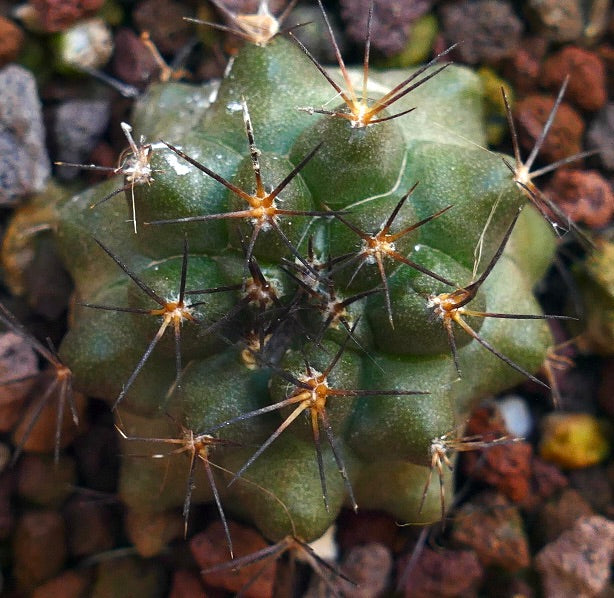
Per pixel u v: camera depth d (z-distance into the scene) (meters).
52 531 0.14
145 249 0.12
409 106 0.12
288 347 0.11
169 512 0.13
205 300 0.11
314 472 0.12
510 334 0.12
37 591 0.14
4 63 0.14
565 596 0.13
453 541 0.13
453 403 0.12
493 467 0.14
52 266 0.14
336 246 0.11
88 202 0.12
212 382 0.11
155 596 0.14
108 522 0.14
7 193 0.14
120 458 0.14
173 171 0.11
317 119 0.12
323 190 0.11
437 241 0.11
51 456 0.14
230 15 0.13
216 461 0.12
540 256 0.13
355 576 0.13
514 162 0.12
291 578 0.13
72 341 0.12
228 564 0.12
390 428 0.11
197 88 0.13
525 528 0.14
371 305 0.11
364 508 0.13
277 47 0.12
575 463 0.14
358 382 0.11
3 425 0.14
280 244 0.11
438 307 0.11
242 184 0.11
